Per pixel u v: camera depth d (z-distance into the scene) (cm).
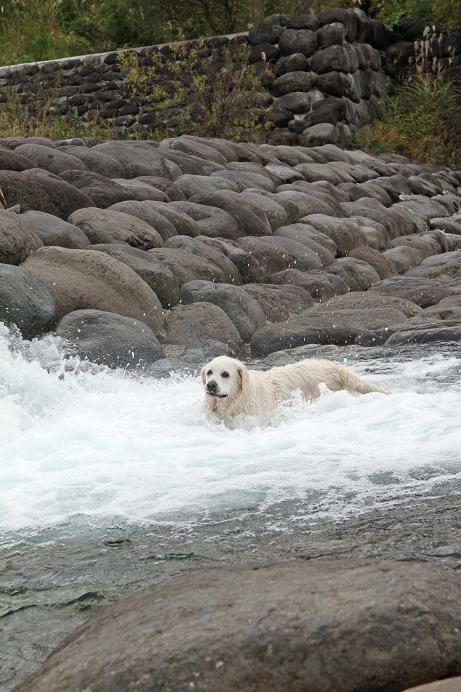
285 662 267
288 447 644
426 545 439
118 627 304
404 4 3062
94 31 3184
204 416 754
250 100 2577
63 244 1188
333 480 557
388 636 274
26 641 364
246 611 292
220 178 1738
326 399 784
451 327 1084
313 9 2880
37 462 629
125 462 621
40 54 3225
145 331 1019
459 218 2242
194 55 2581
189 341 1087
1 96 2834
